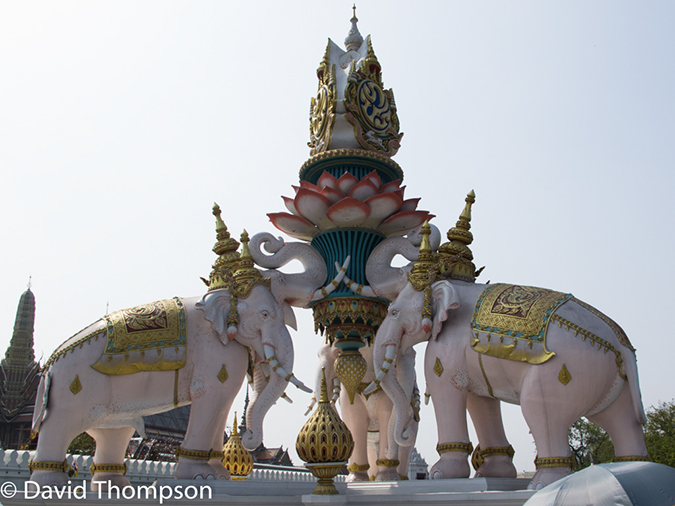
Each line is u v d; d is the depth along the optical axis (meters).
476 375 8.27
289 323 9.73
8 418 38.66
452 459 8.24
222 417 8.89
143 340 8.52
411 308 8.96
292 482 8.66
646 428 38.19
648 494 4.23
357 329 9.80
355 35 11.47
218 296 8.98
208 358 8.77
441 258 9.17
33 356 47.31
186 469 8.34
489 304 8.33
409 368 10.04
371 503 7.60
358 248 10.06
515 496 7.09
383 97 10.93
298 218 10.16
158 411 8.79
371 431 11.02
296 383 8.88
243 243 9.41
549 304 7.93
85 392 8.20
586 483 4.39
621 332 7.85
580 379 7.43
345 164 10.33
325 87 10.71
